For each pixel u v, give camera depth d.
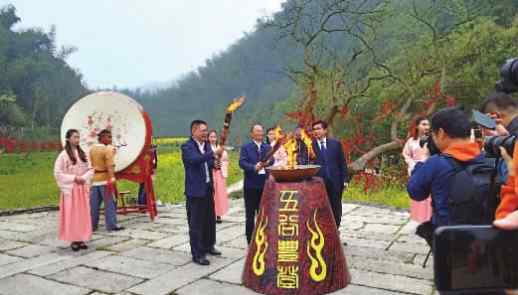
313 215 3.08
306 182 3.15
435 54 13.89
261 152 4.93
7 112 45.31
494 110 2.54
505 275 1.32
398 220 6.75
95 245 5.52
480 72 14.82
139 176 7.23
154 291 3.82
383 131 14.73
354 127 14.93
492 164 2.37
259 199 4.92
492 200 2.18
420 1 17.36
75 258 4.91
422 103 13.79
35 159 25.17
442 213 2.36
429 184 2.45
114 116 7.40
